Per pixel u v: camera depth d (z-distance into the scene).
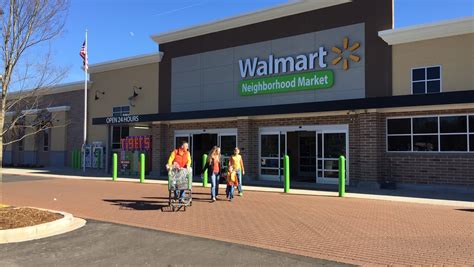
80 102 31.00
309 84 19.34
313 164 21.53
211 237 8.18
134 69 26.92
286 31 20.27
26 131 33.62
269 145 20.47
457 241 7.78
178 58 24.44
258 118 20.66
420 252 7.02
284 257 6.75
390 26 17.41
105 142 29.05
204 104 23.12
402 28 16.77
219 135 22.30
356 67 18.11
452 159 15.49
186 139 23.64
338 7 18.75
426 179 16.03
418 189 16.11
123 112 27.52
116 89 28.06
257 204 12.48
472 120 15.22
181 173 11.55
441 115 15.84
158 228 9.04
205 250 7.19
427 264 6.34
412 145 16.44
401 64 17.03
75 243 7.71
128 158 25.38
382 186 16.58
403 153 16.56
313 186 17.48
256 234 8.43
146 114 24.94
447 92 14.48
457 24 15.66
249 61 21.39
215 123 22.47
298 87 19.69
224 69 22.41
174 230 8.84
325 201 13.07
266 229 8.90
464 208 11.62
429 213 10.81
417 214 10.66
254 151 20.70
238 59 21.88
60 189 16.91
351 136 17.86
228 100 22.16
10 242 7.82
